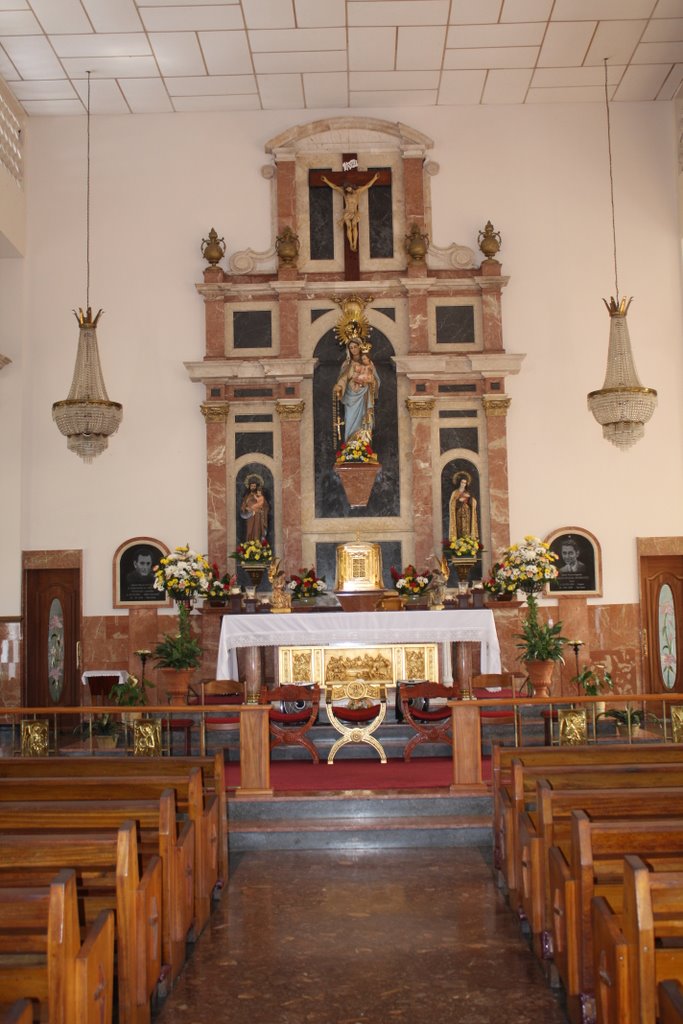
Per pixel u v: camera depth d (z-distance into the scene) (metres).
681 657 14.39
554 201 14.83
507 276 14.48
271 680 13.71
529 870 5.98
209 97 14.55
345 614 11.57
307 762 10.63
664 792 5.65
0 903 3.80
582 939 4.83
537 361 14.64
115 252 14.73
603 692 13.93
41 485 14.38
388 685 11.93
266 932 6.32
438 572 13.22
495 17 12.79
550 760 7.13
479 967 5.68
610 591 14.30
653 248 14.70
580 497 14.44
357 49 13.42
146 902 5.10
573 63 13.87
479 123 14.88
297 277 14.70
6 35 12.88
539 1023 4.95
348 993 5.34
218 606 13.60
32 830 5.62
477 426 14.62
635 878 3.83
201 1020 5.04
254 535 14.20
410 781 9.46
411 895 7.02
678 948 3.87
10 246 14.15
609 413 12.47
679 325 14.59
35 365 14.49
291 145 14.84
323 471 14.59
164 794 5.68
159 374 14.59
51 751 11.09
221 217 14.84
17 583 14.01
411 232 14.70
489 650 11.64
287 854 8.19
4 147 14.00
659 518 14.40
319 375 14.73
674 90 14.62
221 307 14.60
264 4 12.38
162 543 14.27
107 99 14.52
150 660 14.12
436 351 14.69
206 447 14.45
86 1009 3.94
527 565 12.52
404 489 14.57
